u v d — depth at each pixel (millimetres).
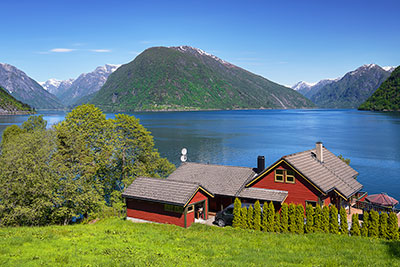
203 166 40406
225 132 164875
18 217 33188
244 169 38219
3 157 33875
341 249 21641
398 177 66625
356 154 94000
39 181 31688
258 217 28188
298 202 32031
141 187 33125
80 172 38312
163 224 30891
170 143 120438
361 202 33469
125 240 23203
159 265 17391
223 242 23500
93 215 38781
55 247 21062
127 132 47562
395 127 179500
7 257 18391
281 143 121250
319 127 192375
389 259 19359
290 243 23297
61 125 48062
